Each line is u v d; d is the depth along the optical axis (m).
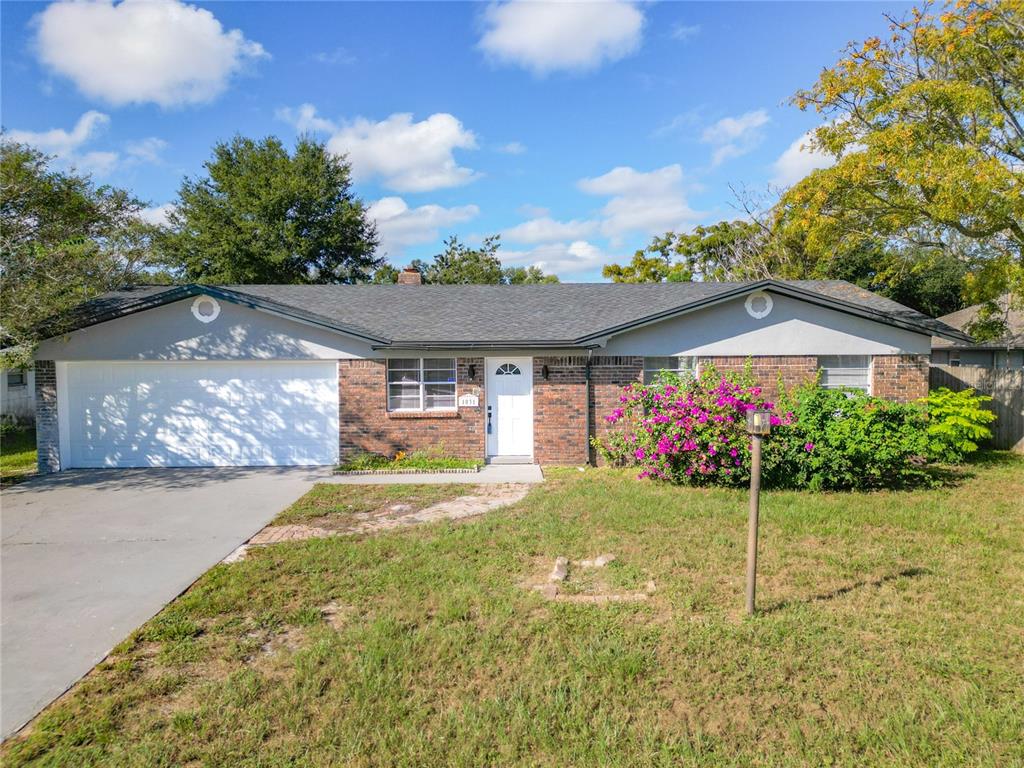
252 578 6.46
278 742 3.77
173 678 4.49
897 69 13.46
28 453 16.22
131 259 21.61
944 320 27.92
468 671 4.52
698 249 35.06
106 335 13.14
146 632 5.23
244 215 33.78
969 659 4.59
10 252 12.12
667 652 4.74
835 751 3.62
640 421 11.12
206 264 33.72
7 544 7.88
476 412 13.54
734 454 9.96
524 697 4.20
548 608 5.55
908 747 3.64
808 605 5.56
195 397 13.47
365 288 17.41
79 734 3.84
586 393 13.46
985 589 5.91
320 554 7.21
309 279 36.22
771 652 4.72
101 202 14.70
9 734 3.89
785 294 13.34
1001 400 14.85
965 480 11.05
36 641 5.14
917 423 10.16
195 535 8.23
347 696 4.22
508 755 3.61
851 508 8.85
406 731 3.83
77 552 7.53
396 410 13.59
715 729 3.84
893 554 6.89
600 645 4.84
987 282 13.86
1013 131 13.87
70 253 13.11
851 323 13.53
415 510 9.41
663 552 7.03
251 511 9.49
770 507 8.91
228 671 4.62
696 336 13.54
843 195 13.69
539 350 13.23
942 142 12.66
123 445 13.44
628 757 3.58
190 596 6.03
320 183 34.56
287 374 13.55
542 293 16.69
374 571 6.63
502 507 9.40
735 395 10.30
